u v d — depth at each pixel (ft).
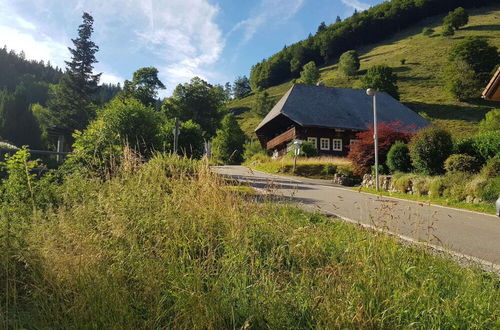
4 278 12.03
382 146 67.56
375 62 301.43
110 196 16.53
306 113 128.67
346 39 379.76
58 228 14.53
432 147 53.26
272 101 281.54
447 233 25.57
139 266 11.76
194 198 17.22
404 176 54.60
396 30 385.50
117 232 13.37
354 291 10.87
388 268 12.41
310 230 15.92
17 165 21.33
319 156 110.93
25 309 11.25
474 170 47.88
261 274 11.85
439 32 327.67
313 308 10.18
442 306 10.69
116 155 27.43
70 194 19.33
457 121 172.24
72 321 10.21
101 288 10.87
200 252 13.57
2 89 346.13
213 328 9.58
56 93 171.42
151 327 9.76
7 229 13.85
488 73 200.85
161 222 14.42
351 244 15.25
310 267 13.08
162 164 22.77
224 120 176.86
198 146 62.18
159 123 50.60
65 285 11.31
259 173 82.02
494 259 19.25
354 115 131.75
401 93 219.61
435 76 238.07
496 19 323.37
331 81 281.33
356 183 70.44
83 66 169.37
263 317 10.04
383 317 9.82
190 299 10.12
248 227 15.52
